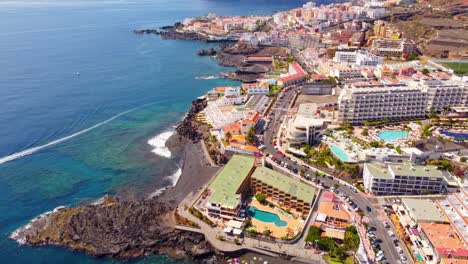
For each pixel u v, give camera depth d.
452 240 170.38
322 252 177.75
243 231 193.12
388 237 182.62
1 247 190.00
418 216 187.38
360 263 167.12
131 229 199.00
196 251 187.38
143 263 183.50
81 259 184.38
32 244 192.12
